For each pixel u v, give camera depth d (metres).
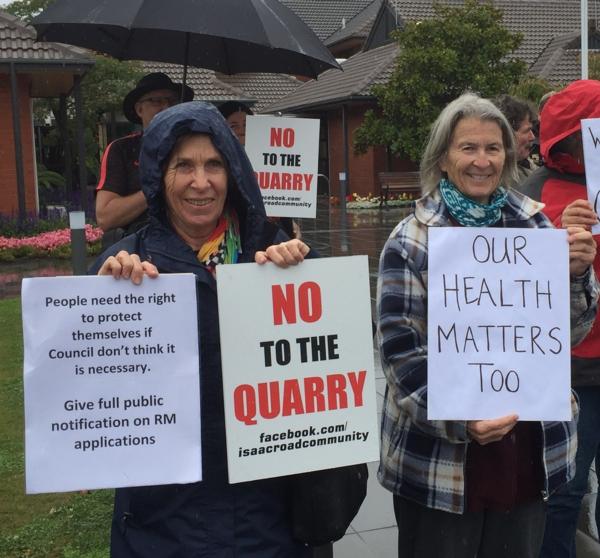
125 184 3.79
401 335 2.27
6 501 4.03
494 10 21.77
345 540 3.60
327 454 2.02
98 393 1.90
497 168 2.35
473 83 21.03
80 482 1.89
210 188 1.99
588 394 2.91
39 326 1.87
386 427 2.47
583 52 14.36
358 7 45.22
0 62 14.72
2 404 5.51
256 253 1.98
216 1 4.07
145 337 1.91
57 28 4.92
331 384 2.03
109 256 2.05
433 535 2.36
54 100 24.66
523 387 2.19
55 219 15.54
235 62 5.05
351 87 26.66
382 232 16.86
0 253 13.26
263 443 1.97
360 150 23.61
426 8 29.09
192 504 1.96
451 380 2.17
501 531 2.39
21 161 14.98
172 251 2.03
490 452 2.31
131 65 24.27
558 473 2.35
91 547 3.53
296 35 4.30
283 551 2.04
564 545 2.97
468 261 2.19
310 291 2.01
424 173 2.47
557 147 2.99
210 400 2.00
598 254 2.81
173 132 1.95
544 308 2.20
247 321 1.96
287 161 4.82
